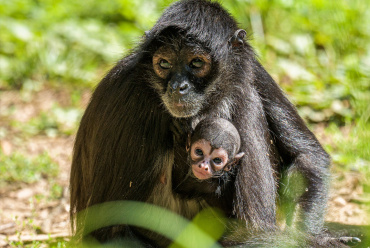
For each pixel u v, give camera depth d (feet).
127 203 38.37
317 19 80.48
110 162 38.32
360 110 62.44
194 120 40.19
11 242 42.19
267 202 39.52
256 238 38.34
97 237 38.63
